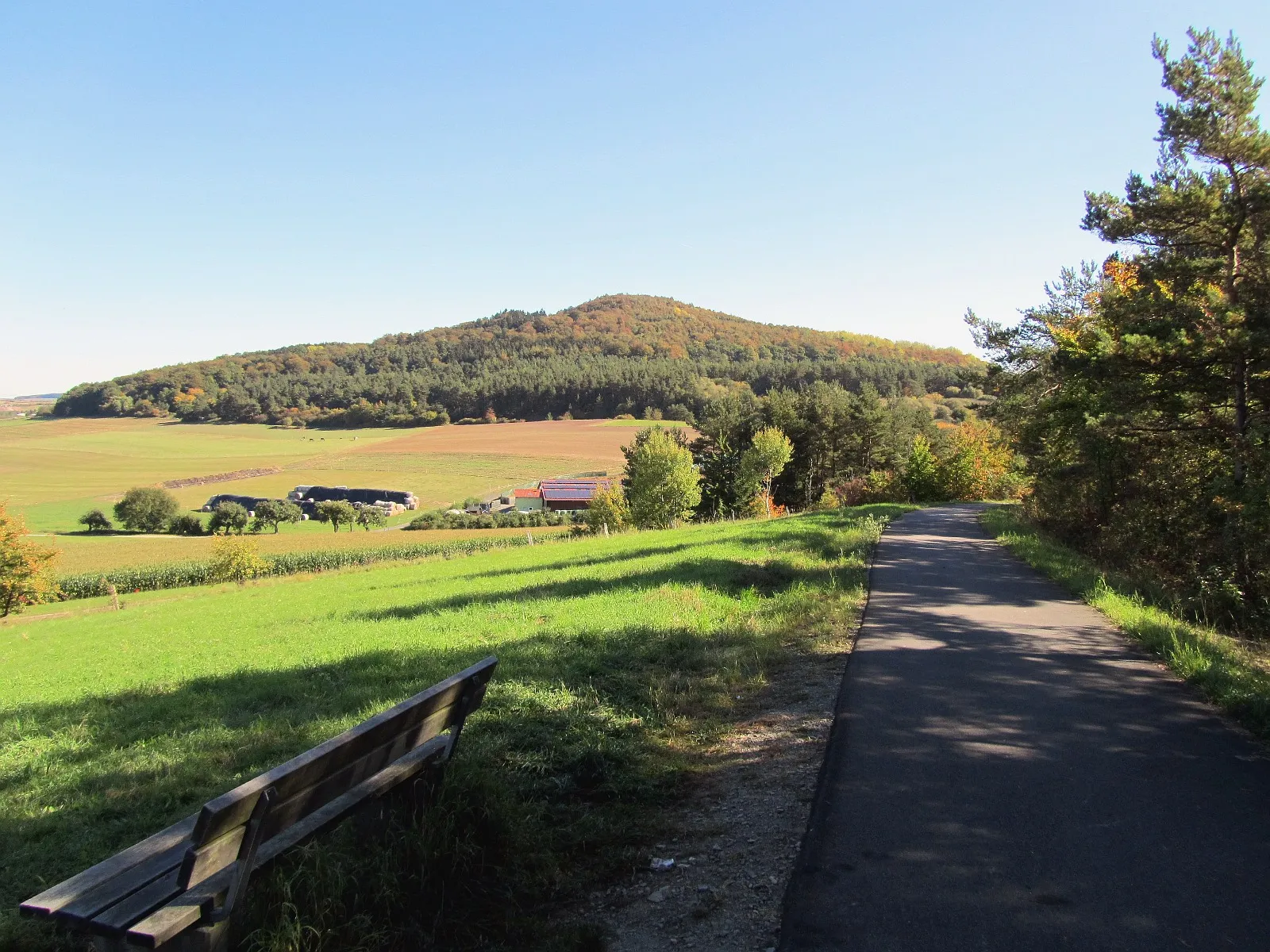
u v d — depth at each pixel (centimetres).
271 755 607
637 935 351
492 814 407
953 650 845
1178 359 1564
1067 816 443
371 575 3016
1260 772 502
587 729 601
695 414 12550
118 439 14088
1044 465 2486
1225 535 1522
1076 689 692
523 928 352
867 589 1262
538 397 14325
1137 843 410
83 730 752
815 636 934
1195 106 1611
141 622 2153
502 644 920
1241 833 419
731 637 912
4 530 3475
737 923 354
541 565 2203
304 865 336
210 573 4759
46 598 3756
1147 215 1648
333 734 646
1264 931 330
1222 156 1612
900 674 752
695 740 602
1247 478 1525
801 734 602
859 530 2238
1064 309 2831
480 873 388
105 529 8012
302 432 14775
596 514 4734
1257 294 1535
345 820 376
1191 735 571
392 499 9319
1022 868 387
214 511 8300
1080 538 2114
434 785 416
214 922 293
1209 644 828
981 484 5012
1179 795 469
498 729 594
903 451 7331
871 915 348
